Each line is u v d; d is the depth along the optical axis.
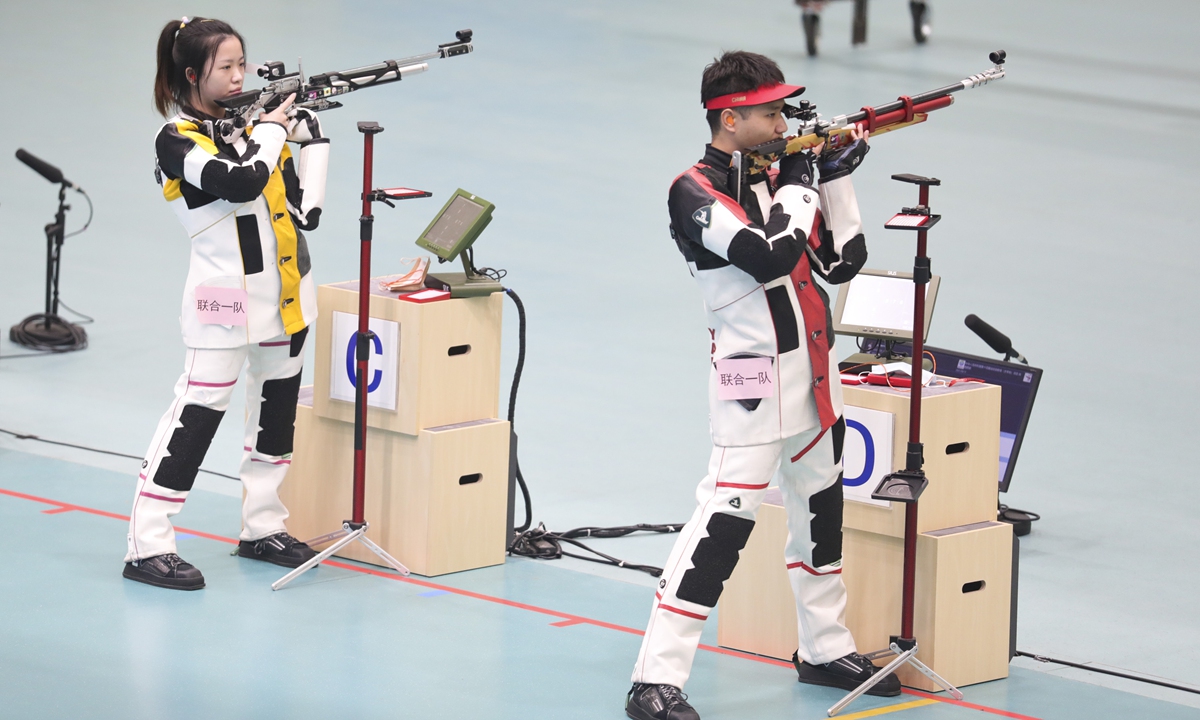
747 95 8.31
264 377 11.01
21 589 10.41
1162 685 9.54
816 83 31.61
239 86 10.41
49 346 16.67
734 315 8.52
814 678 9.35
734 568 9.13
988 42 37.72
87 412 14.70
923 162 26.41
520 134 28.17
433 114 29.62
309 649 9.59
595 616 10.41
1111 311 18.78
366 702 8.77
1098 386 16.00
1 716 8.36
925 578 9.22
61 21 39.22
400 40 36.25
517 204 23.45
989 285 19.78
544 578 11.18
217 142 10.16
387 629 10.00
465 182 24.56
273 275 10.63
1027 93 32.19
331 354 11.29
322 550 11.41
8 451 13.53
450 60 34.75
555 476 13.41
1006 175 25.72
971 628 9.41
